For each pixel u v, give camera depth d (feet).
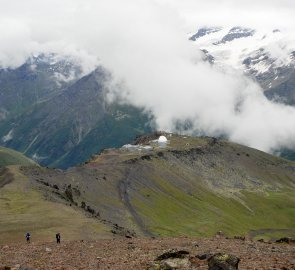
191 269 133.39
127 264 150.20
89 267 149.89
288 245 198.29
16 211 480.23
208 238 226.79
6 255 185.06
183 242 202.80
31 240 329.31
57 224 400.47
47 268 152.15
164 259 148.15
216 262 127.75
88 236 342.64
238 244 193.47
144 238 234.38
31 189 637.71
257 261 146.10
